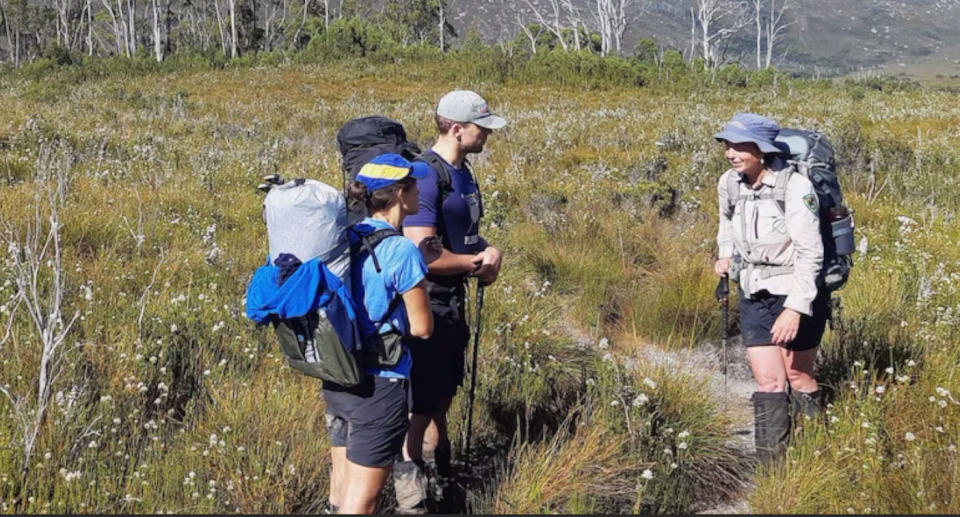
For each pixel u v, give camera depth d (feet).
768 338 15.08
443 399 14.03
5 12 318.65
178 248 26.37
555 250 27.50
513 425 16.48
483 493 14.40
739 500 14.73
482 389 16.87
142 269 23.48
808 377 15.58
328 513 12.24
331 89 140.36
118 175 37.50
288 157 50.80
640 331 22.71
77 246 25.43
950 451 13.73
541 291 23.70
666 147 57.11
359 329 11.41
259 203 34.86
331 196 11.27
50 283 19.94
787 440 14.84
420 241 13.06
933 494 13.03
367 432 11.70
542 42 307.78
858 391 15.52
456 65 171.01
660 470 14.25
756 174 14.90
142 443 14.19
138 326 17.87
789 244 14.69
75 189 32.24
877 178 43.24
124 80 154.71
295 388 16.10
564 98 135.74
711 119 84.43
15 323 17.71
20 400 13.96
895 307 21.35
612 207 33.68
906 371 16.55
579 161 52.06
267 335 18.66
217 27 310.04
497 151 53.88
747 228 14.94
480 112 13.60
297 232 11.11
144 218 29.17
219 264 23.97
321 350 11.00
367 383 11.69
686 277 24.22
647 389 15.74
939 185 40.32
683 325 22.50
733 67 183.62
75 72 166.91
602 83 160.04
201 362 17.17
